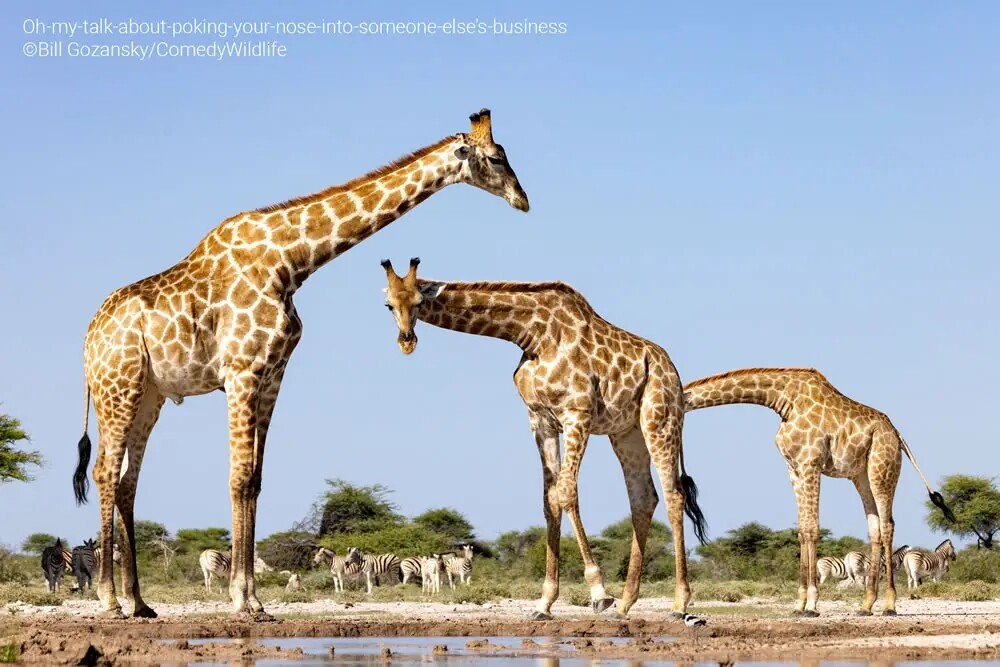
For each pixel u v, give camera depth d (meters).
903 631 16.42
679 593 18.17
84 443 17.81
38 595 25.95
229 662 12.61
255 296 16.62
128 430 16.72
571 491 17.50
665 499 18.19
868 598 21.67
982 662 12.83
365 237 17.23
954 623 17.67
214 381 16.86
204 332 16.56
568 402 17.56
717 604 25.36
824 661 12.91
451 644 14.72
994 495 53.06
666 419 18.22
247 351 16.50
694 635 15.89
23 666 12.00
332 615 21.00
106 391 16.62
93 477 16.80
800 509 21.09
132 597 17.38
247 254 16.78
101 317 16.89
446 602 27.02
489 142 17.48
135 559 17.47
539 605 17.88
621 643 14.66
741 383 21.47
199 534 57.22
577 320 17.78
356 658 13.09
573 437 17.50
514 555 55.28
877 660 13.02
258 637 15.63
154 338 16.52
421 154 17.42
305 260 16.94
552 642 14.95
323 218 16.98
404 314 16.91
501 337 17.67
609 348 17.92
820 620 18.52
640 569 18.66
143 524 54.66
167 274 16.92
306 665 12.33
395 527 52.94
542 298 17.69
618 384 17.89
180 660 12.71
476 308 17.42
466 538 56.56
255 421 16.56
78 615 18.19
